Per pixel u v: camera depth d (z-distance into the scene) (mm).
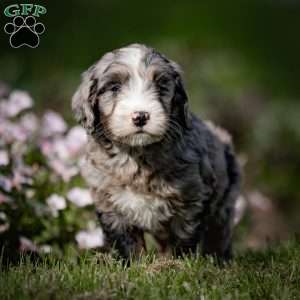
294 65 21953
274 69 21609
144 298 6051
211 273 6773
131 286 6215
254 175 14766
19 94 9734
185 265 6953
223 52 20000
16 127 9273
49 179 9375
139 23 23156
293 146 16422
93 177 7758
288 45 23531
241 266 7262
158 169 7551
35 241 8898
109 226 7809
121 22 23141
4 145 9195
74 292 6148
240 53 22156
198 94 15539
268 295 6270
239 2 26469
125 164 7551
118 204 7688
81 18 23047
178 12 24469
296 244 8070
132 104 7223
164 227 7824
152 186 7566
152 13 24156
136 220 7730
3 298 5934
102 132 7648
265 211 14695
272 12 26047
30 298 5855
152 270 6820
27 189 9023
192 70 15641
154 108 7223
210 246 8914
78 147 9508
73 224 9164
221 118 15969
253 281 6625
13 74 16328
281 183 15586
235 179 9000
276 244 8656
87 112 7715
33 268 6801
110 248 7793
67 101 14250
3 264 7598
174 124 7609
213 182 7992
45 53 20000
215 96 16141
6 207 8688
